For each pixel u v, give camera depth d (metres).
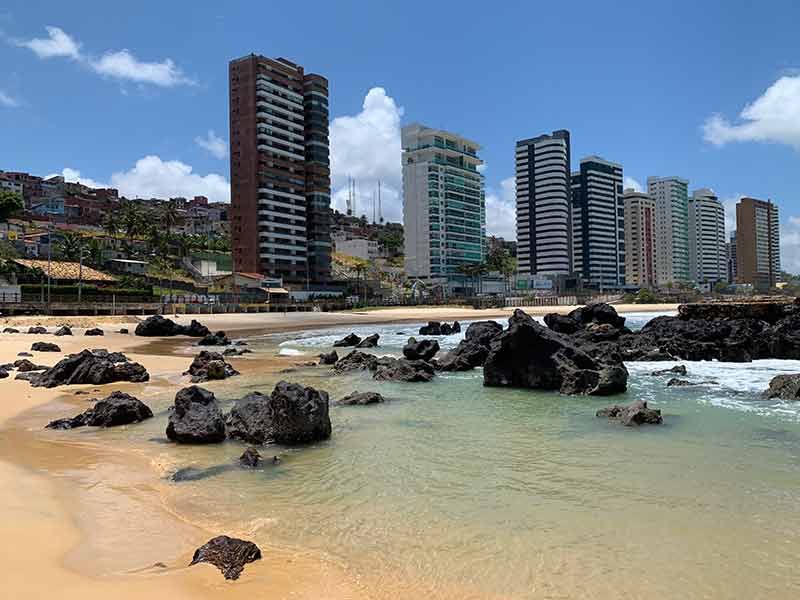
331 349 47.66
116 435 17.08
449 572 8.31
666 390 24.83
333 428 18.03
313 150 162.50
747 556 8.83
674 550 9.04
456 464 13.94
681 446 15.48
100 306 83.19
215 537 9.34
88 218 175.88
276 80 154.75
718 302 45.75
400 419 19.42
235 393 24.78
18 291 83.88
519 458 14.42
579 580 8.09
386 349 47.41
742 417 19.17
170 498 11.55
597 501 11.23
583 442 16.02
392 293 181.12
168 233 153.75
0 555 8.20
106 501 11.21
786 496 11.45
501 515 10.55
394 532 9.79
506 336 26.27
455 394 24.56
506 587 7.89
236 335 68.75
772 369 30.66
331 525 10.11
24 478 12.43
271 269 150.62
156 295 105.06
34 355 36.31
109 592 7.20
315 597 7.43
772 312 42.56
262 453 15.08
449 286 190.38
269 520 10.33
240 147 150.38
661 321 41.25
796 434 16.77
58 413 20.12
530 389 25.53
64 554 8.48
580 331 41.16
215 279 141.75
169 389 25.52
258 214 149.75
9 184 177.25
